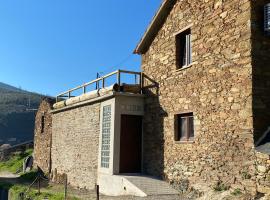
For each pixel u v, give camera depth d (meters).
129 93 13.01
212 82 10.07
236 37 9.34
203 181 10.05
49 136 19.97
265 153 8.09
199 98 10.52
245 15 9.12
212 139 9.89
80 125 15.84
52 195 13.28
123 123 12.98
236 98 9.20
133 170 12.93
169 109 11.88
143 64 13.54
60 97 19.78
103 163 13.38
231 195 8.78
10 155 32.81
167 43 12.28
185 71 11.23
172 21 12.09
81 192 13.76
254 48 8.90
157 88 12.62
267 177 8.05
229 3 9.68
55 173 18.36
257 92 8.80
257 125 8.67
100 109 14.02
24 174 22.09
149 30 12.97
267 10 8.94
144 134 13.09
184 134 11.34
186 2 11.45
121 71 13.19
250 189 8.47
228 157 9.28
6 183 19.17
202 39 10.59
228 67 9.53
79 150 15.70
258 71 8.88
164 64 12.35
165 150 11.88
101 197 11.57
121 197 10.92
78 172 15.58
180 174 11.02
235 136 9.12
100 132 13.84
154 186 11.01
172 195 10.20
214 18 10.18
